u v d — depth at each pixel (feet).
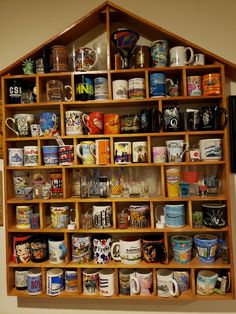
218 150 3.59
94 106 4.08
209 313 4.04
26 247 3.84
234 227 4.02
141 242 3.82
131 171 4.10
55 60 3.79
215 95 3.64
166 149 3.76
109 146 3.73
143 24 3.88
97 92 3.79
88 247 3.78
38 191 3.90
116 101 3.72
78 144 3.78
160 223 3.69
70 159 3.73
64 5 4.31
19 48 4.34
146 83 3.71
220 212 3.59
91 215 3.82
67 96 4.14
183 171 4.00
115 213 3.73
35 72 3.95
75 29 3.90
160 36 4.10
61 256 3.72
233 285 3.55
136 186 4.07
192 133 3.65
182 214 3.68
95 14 3.82
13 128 4.05
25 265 3.76
